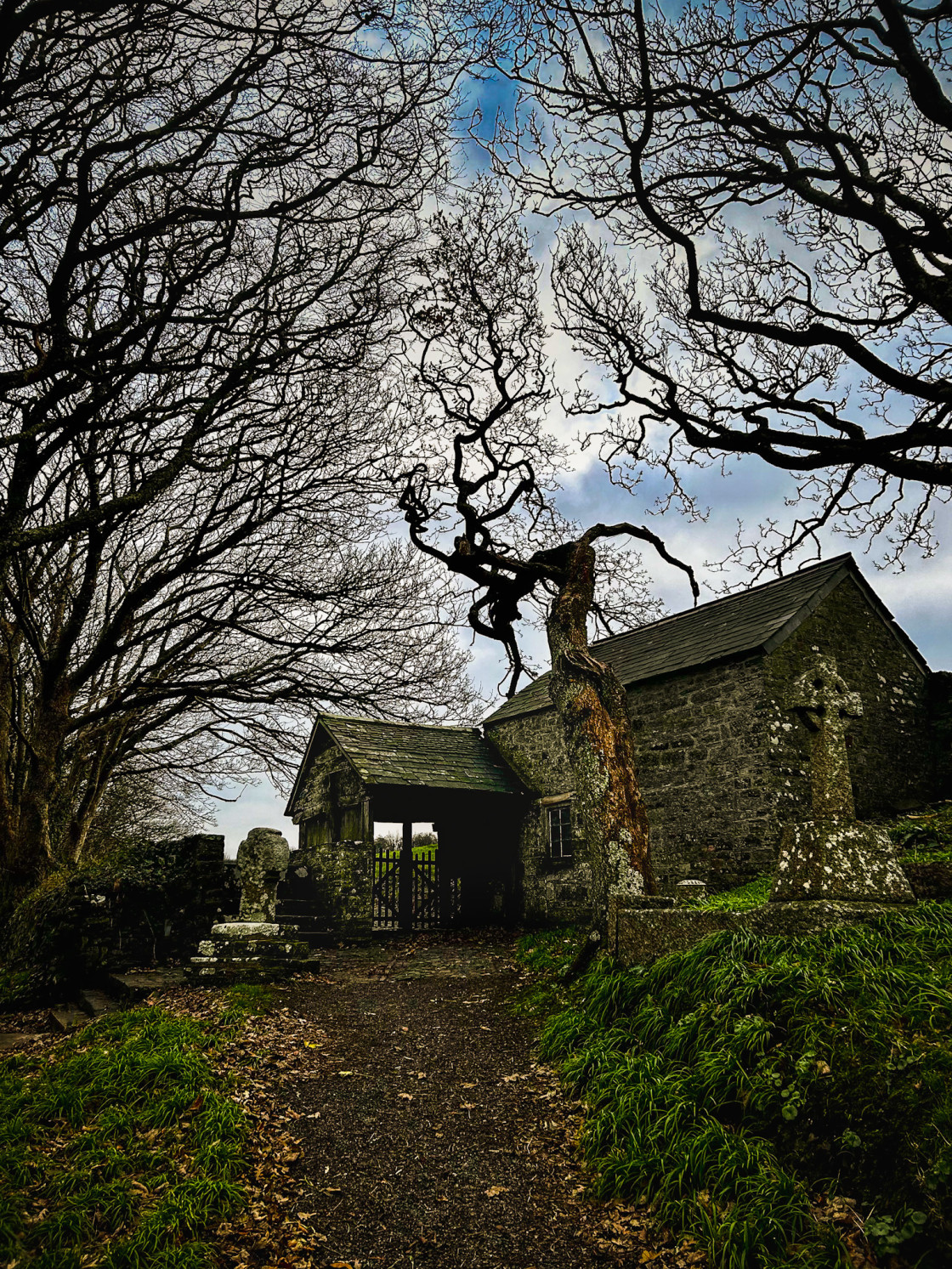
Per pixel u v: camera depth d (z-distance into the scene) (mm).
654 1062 5738
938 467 8609
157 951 10289
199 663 14297
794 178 8773
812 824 6664
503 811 18453
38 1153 4996
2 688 11984
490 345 13633
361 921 14961
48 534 8453
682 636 16203
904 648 15344
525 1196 4980
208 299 9156
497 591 13141
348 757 16938
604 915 9117
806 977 5391
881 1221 3830
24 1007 9195
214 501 11984
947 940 5371
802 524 11805
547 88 8805
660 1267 4137
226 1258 4227
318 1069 6871
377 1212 4797
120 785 20609
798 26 7867
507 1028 8055
